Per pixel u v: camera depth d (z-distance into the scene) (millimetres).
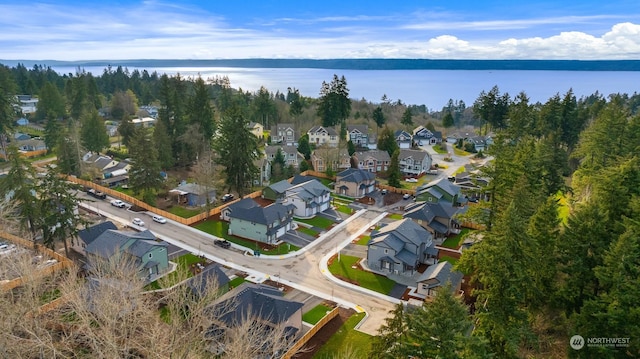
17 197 43094
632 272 26734
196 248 50156
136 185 62875
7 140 84500
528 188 41000
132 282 27141
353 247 52562
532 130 84250
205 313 28844
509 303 25797
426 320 22297
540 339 31297
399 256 46062
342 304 39719
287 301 34562
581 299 31297
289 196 63000
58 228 43656
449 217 56719
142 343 22625
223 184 67438
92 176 72125
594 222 31266
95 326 24562
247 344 24469
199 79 83000
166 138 75562
